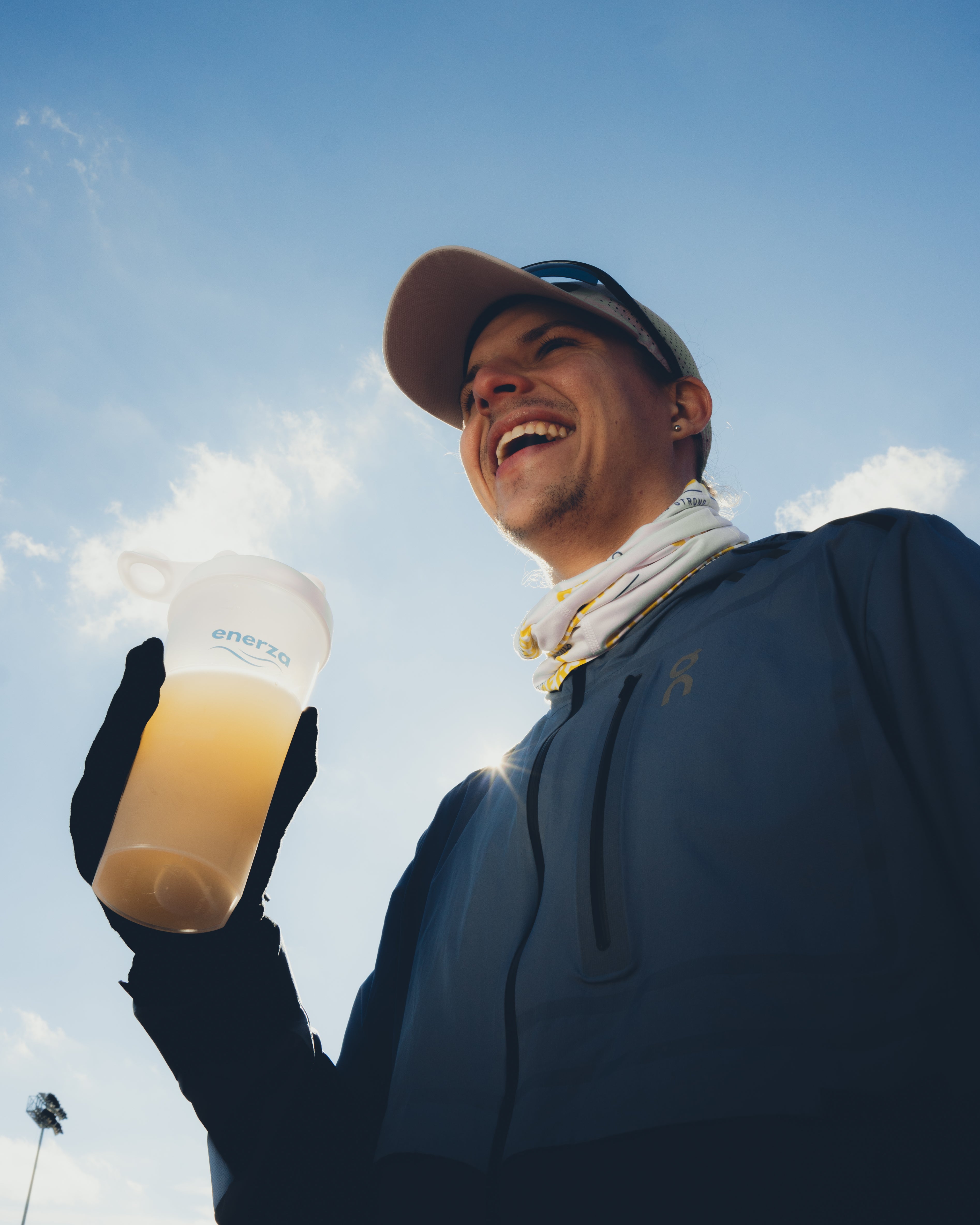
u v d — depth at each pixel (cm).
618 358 230
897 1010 85
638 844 116
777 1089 85
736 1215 81
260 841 131
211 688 125
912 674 102
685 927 103
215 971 132
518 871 139
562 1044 108
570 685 169
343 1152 140
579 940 116
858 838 97
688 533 184
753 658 124
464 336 258
